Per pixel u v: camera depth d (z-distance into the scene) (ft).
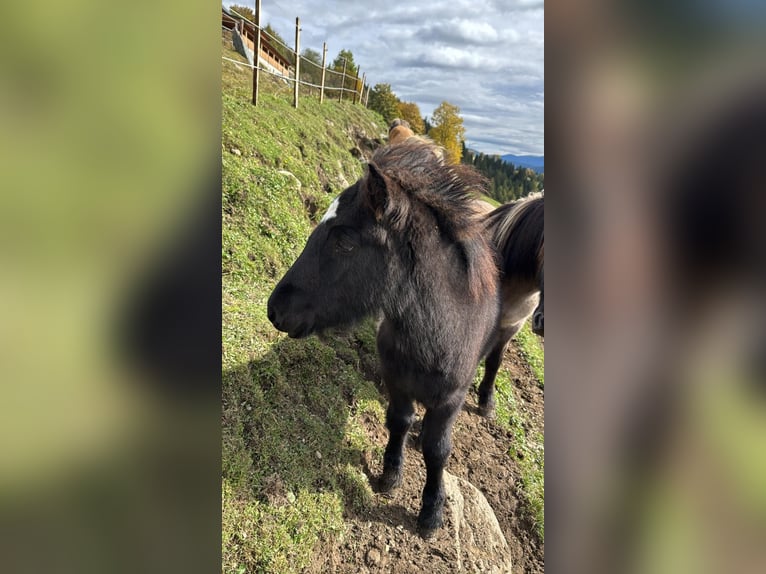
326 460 9.36
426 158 8.49
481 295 8.48
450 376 8.21
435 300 7.87
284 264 15.30
